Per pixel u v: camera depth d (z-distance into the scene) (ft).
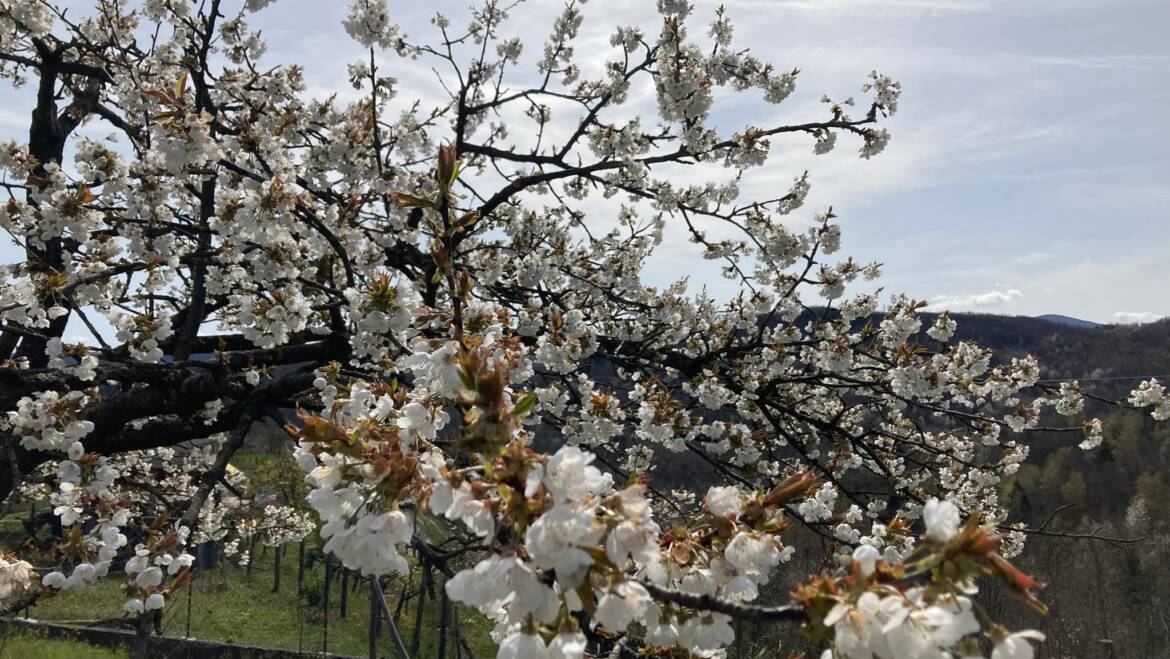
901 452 26.58
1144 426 125.39
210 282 19.02
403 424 6.72
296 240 19.17
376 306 12.92
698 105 20.98
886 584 4.57
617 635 8.09
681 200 24.61
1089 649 94.17
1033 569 90.79
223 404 21.26
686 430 21.45
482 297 22.09
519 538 5.49
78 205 15.84
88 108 25.49
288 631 49.16
